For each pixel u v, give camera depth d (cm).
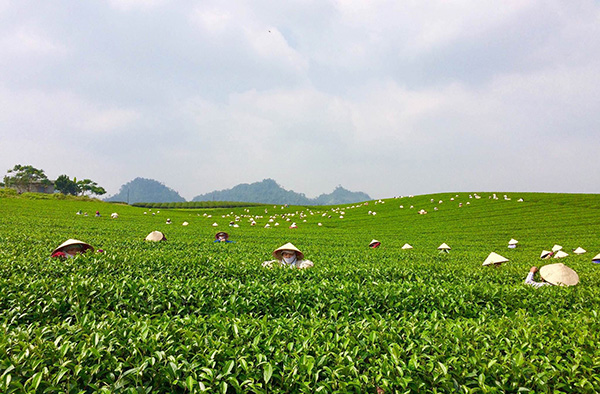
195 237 3312
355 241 3897
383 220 7238
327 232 5338
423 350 519
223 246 2430
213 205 18100
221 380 442
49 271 1041
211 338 512
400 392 435
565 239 4275
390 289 908
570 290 995
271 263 1372
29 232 2505
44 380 405
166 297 794
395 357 481
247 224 6762
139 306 764
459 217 6825
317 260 1816
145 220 5831
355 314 818
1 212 4703
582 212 6319
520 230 5122
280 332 567
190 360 477
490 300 937
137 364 448
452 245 3831
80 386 429
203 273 1191
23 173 16450
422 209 8275
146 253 1511
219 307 770
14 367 412
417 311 777
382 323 615
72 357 450
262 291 861
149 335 523
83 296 750
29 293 734
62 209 6425
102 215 6212
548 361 488
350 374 463
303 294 868
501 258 1717
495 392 432
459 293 948
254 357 493
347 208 10038
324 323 645
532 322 658
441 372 455
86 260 1177
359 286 931
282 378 448
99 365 431
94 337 477
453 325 618
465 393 433
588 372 472
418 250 2983
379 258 2098
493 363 469
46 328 521
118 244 2134
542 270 1230
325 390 426
